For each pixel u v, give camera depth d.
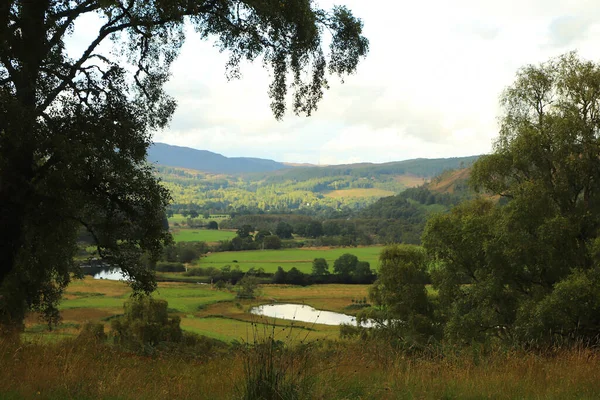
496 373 7.49
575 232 23.02
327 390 5.61
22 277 20.70
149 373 8.01
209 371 8.36
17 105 13.08
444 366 8.09
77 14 14.80
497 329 26.81
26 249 19.23
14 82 14.16
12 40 13.52
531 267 25.25
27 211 15.32
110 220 17.05
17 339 9.08
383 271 40.16
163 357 10.94
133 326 32.47
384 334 28.77
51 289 24.17
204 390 6.52
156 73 17.45
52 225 16.55
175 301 98.44
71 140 14.25
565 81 24.77
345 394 5.82
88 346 9.71
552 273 24.70
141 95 17.44
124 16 15.62
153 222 17.25
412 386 6.62
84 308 80.38
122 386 6.43
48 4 14.39
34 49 14.05
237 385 6.04
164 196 17.11
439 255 30.23
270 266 156.88
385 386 6.37
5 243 14.71
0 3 12.86
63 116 14.73
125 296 97.31
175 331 33.09
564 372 7.48
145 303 33.91
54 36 14.81
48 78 14.95
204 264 161.38
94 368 7.60
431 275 31.50
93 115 14.92
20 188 14.40
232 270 145.00
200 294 110.38
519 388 6.60
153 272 18.97
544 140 24.38
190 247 176.75
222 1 14.52
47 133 14.02
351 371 6.92
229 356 10.27
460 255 29.02
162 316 33.88
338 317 82.31
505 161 26.88
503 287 25.91
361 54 15.90
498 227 25.12
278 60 15.71
